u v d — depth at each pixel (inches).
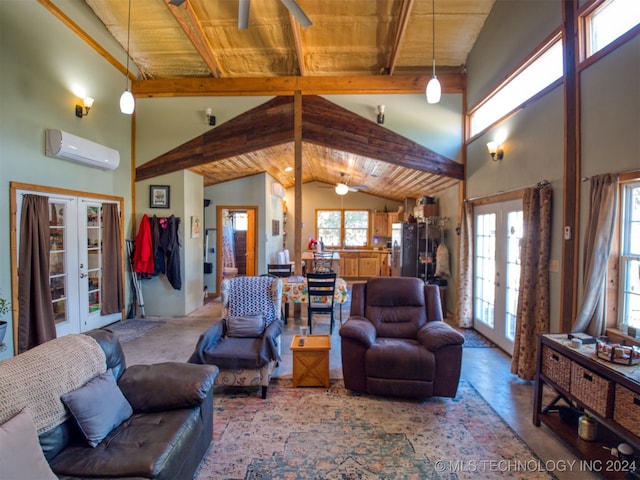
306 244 414.9
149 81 218.5
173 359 150.6
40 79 153.5
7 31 138.2
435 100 132.7
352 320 130.0
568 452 89.0
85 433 64.7
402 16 173.0
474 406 112.2
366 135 211.2
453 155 209.3
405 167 214.8
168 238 219.1
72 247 173.3
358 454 87.8
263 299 138.9
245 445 91.2
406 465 83.8
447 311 233.5
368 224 412.5
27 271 145.6
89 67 183.0
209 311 238.7
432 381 113.2
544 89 126.6
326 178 392.8
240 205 299.9
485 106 188.4
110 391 73.5
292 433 96.7
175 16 164.9
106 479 57.4
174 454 65.8
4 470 47.0
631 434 71.2
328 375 124.4
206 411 85.6
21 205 144.6
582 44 109.4
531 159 136.9
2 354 136.4
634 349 79.0
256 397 117.7
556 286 120.6
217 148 218.8
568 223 113.9
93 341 79.5
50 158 159.3
